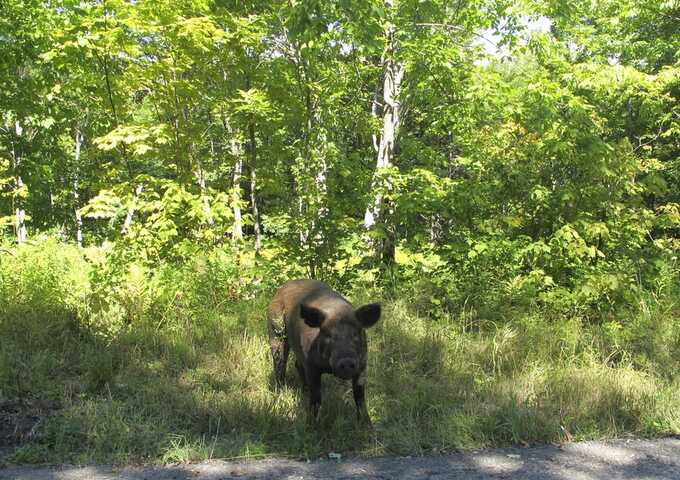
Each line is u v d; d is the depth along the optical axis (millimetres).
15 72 9727
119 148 10180
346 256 8930
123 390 5793
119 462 4355
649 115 13391
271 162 11078
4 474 4105
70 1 8789
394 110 12031
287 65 10484
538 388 5871
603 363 6484
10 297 7820
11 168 10086
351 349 4555
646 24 14188
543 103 8820
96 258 9438
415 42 10008
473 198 8750
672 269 9344
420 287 8656
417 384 5988
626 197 9742
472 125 11070
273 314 5949
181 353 6797
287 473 4184
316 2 7027
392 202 9523
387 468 4281
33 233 12906
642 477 4090
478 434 4797
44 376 5898
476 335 7586
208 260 8680
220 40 9281
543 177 9086
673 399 5500
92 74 9695
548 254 8422
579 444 4750
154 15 9164
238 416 5176
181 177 10352
